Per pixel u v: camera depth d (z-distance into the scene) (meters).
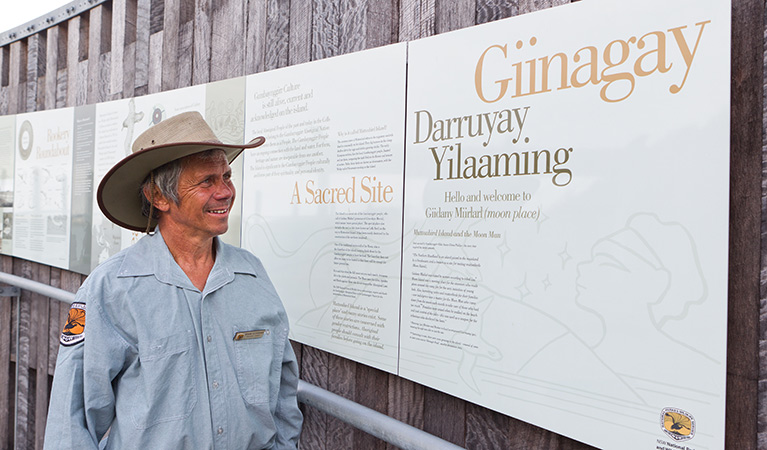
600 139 1.01
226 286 1.29
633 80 0.97
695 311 0.89
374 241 1.50
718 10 0.87
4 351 3.43
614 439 0.98
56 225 3.07
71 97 3.11
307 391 1.70
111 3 2.92
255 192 1.97
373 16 1.62
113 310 1.15
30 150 3.32
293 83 1.80
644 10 0.95
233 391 1.23
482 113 1.22
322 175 1.68
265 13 2.02
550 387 1.08
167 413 1.15
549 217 1.09
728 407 0.93
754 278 0.90
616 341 0.98
